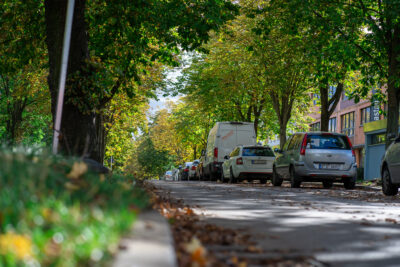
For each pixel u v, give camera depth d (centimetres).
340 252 536
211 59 3622
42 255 315
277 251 528
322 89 3041
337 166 2078
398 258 512
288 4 2189
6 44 1953
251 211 977
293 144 2209
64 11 1417
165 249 370
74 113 1394
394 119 2342
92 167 1020
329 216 907
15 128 3575
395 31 2262
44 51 2038
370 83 2539
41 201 409
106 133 3822
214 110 4247
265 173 2698
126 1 1659
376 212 1024
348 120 5109
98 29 1892
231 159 2836
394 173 1628
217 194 1520
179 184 2408
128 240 386
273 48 2877
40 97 3294
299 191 1817
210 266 394
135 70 1948
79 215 401
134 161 8438
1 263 291
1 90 3472
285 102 3431
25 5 1825
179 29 1781
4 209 365
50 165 617
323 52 2234
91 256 327
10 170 460
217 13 1730
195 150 6850
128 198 595
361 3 2281
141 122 4644
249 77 3394
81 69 1410
